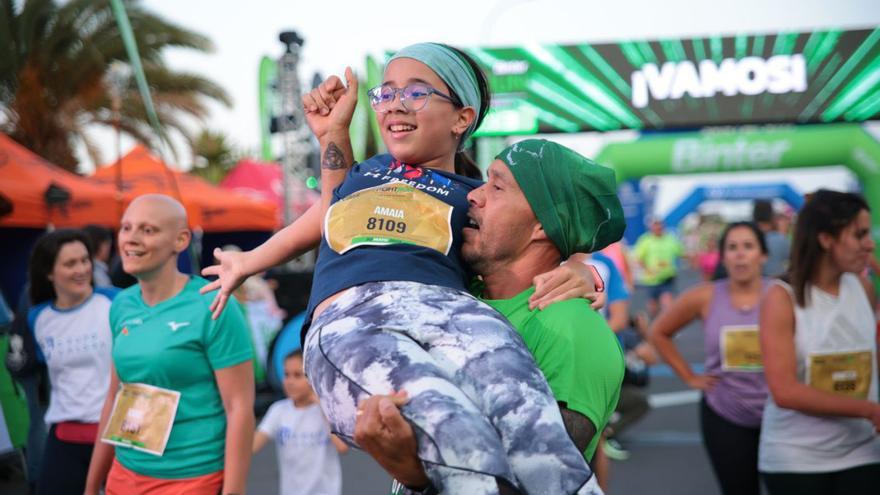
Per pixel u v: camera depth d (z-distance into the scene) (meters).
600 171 2.13
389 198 2.16
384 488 6.87
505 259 2.13
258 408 9.47
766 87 13.01
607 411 2.05
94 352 4.31
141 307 3.62
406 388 1.77
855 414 3.46
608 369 2.02
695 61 13.00
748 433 4.52
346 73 2.42
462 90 2.29
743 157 17.66
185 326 3.51
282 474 5.10
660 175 18.03
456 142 2.37
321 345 1.94
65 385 4.33
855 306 3.62
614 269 6.23
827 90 12.91
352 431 1.84
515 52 13.02
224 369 3.51
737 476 4.55
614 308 6.21
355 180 2.29
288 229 2.50
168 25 17.59
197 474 3.53
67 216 9.88
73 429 4.29
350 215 2.15
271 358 9.88
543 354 2.01
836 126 17.44
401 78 2.26
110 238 7.46
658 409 10.04
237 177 16.61
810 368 3.57
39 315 4.46
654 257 16.73
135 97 18.19
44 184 9.75
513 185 2.09
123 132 18.78
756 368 4.47
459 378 1.86
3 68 16.34
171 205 3.62
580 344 2.00
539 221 2.08
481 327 1.92
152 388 3.54
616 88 13.09
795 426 3.62
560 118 13.03
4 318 6.50
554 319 2.03
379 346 1.85
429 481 1.81
